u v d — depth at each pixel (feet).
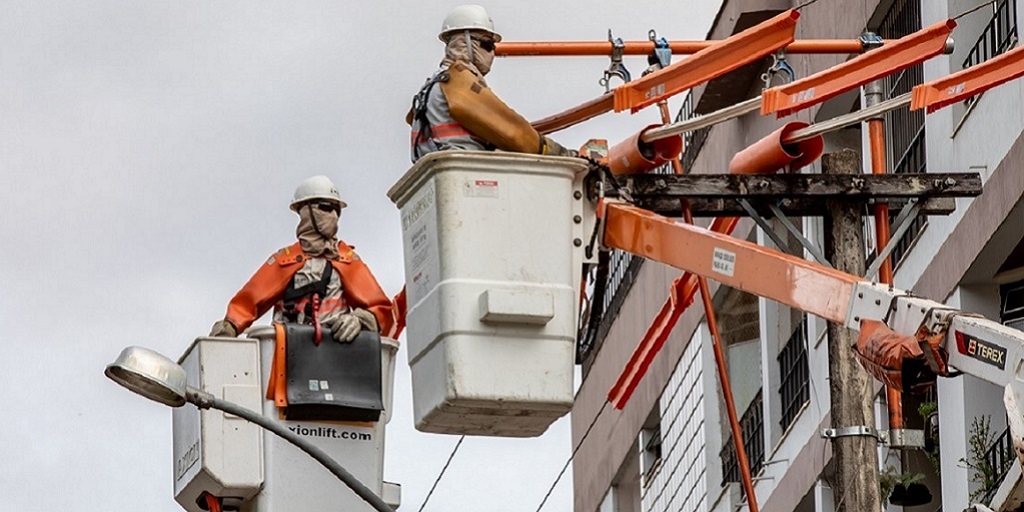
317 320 56.65
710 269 52.85
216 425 55.26
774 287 51.85
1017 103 74.38
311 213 58.03
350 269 57.98
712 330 58.08
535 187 50.62
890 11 87.40
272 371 55.72
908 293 49.32
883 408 85.51
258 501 55.42
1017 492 48.65
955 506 79.25
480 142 52.01
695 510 113.19
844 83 53.67
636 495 132.57
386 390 57.11
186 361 56.54
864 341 49.37
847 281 50.39
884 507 85.40
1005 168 75.51
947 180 57.16
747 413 109.50
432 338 50.11
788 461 99.55
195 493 56.18
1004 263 78.79
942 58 80.84
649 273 117.70
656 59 58.70
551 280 50.29
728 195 56.90
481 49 53.93
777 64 55.77
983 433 77.56
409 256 51.44
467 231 50.11
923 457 86.74
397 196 51.98
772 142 56.75
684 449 115.96
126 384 49.83
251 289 57.57
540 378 49.80
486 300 49.55
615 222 53.78
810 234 94.79
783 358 102.58
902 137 87.61
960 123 79.92
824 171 57.98
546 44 57.88
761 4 100.22
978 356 46.91
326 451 55.88
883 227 57.36
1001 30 77.87
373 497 50.62
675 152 56.59
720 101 107.76
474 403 49.55
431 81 52.47
